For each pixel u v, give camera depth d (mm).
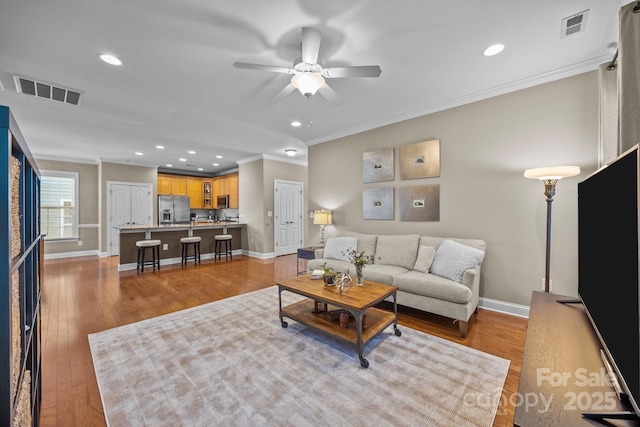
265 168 6527
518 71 2648
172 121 4016
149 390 1746
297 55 2352
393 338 2434
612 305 1002
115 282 4320
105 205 6801
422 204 3643
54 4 1739
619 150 1453
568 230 2631
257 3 1761
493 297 3070
